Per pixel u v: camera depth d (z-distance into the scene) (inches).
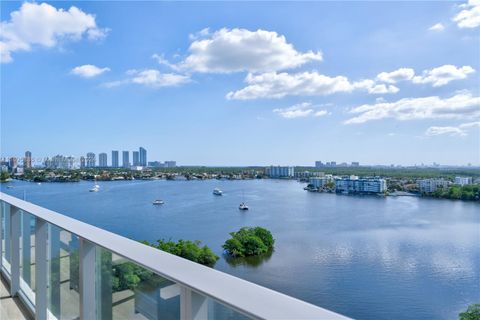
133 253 40.3
